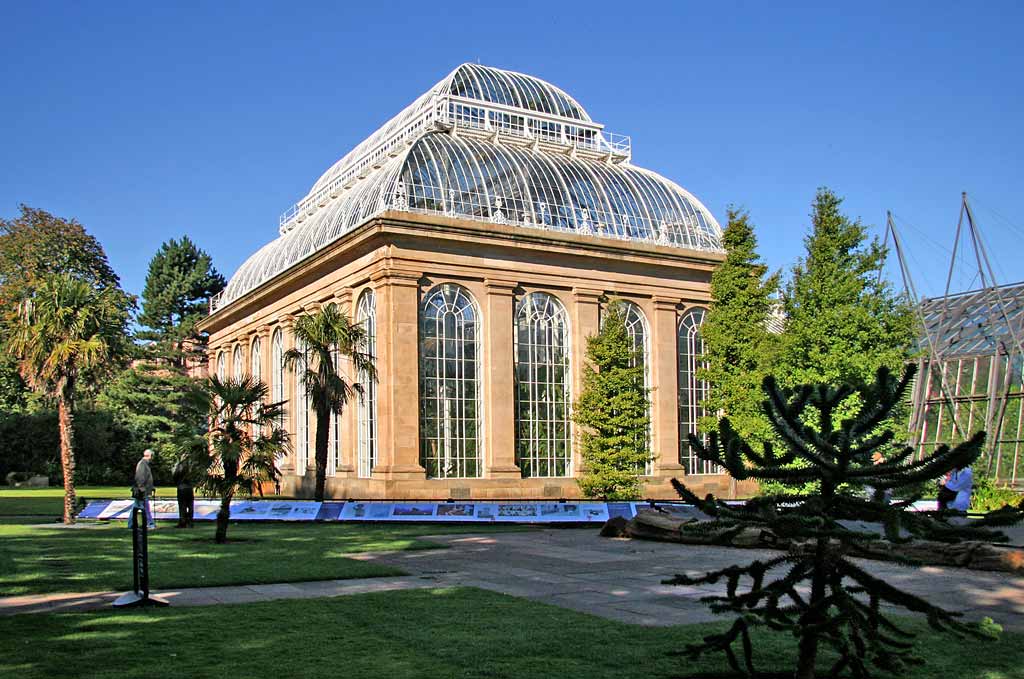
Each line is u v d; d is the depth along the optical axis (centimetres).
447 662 1110
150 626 1354
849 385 951
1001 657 1127
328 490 5103
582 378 5078
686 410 5509
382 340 4603
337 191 6316
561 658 1127
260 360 6400
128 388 8375
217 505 3819
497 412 4812
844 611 920
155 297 10312
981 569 1928
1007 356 4909
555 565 2150
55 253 8125
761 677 1042
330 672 1062
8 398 7731
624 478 4669
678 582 996
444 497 4594
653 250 5341
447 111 5784
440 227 4691
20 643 1234
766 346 4622
